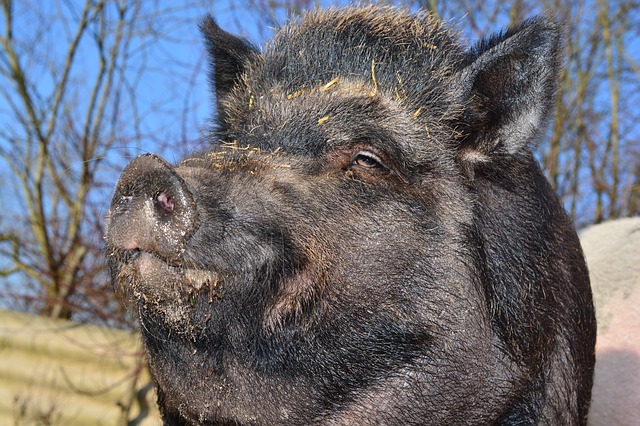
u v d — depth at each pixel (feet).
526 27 4.01
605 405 5.24
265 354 3.82
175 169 3.75
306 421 3.89
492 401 4.01
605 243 5.76
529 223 4.12
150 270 3.61
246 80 4.25
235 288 3.71
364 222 3.89
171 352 3.84
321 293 3.84
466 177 4.04
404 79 4.10
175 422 4.20
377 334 3.89
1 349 7.20
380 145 3.95
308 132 3.94
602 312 5.52
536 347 4.09
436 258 3.94
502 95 4.08
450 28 4.44
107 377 7.07
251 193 3.77
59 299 7.68
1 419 7.07
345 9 4.39
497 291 4.03
